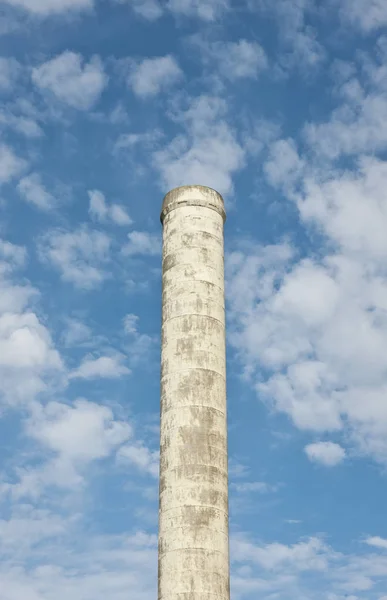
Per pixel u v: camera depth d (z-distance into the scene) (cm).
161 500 2330
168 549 2245
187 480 2298
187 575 2192
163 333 2533
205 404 2392
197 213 2662
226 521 2309
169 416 2397
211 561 2219
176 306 2527
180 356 2453
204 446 2341
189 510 2264
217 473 2330
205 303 2525
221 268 2634
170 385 2430
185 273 2562
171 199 2711
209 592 2183
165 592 2206
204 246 2611
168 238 2659
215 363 2462
